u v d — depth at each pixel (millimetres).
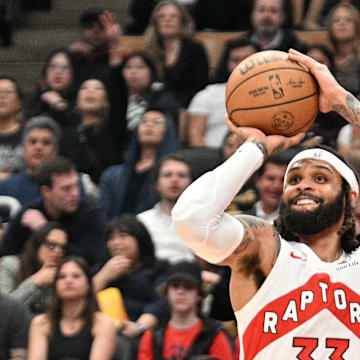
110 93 15023
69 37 20328
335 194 7012
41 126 13398
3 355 10164
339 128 13539
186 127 14781
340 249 7094
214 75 15438
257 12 15805
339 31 15172
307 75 7121
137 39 17094
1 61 19812
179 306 10219
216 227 6664
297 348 6777
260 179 11953
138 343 10445
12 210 13180
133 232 11250
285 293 6836
